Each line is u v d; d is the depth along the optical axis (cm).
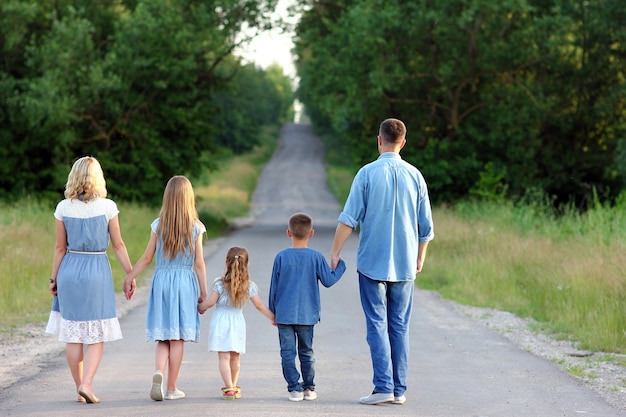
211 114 6347
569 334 1858
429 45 5716
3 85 5356
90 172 1185
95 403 1143
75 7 5856
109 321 1180
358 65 5466
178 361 1186
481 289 2573
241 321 1195
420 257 1218
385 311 1177
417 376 1383
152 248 1204
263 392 1236
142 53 5634
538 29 5525
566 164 6125
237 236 5262
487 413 1115
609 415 1118
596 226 3044
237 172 12912
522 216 3884
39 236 3141
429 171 5819
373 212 1174
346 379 1347
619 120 6206
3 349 1614
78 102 5338
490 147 6059
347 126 6125
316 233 5450
